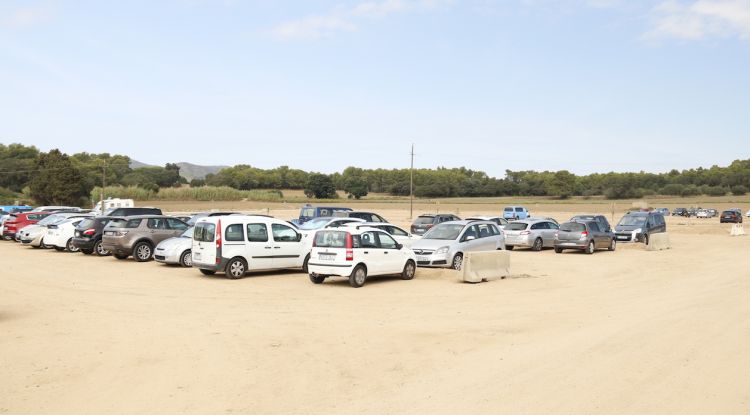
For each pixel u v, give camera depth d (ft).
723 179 542.16
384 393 24.36
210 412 22.15
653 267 73.67
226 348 31.68
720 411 21.79
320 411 22.25
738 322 37.65
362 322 39.06
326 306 45.34
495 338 34.30
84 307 43.86
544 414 21.49
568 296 50.78
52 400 23.50
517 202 433.07
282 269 68.85
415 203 404.57
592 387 24.61
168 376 26.66
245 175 551.59
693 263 78.02
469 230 69.82
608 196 492.95
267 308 44.27
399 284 57.82
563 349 31.17
